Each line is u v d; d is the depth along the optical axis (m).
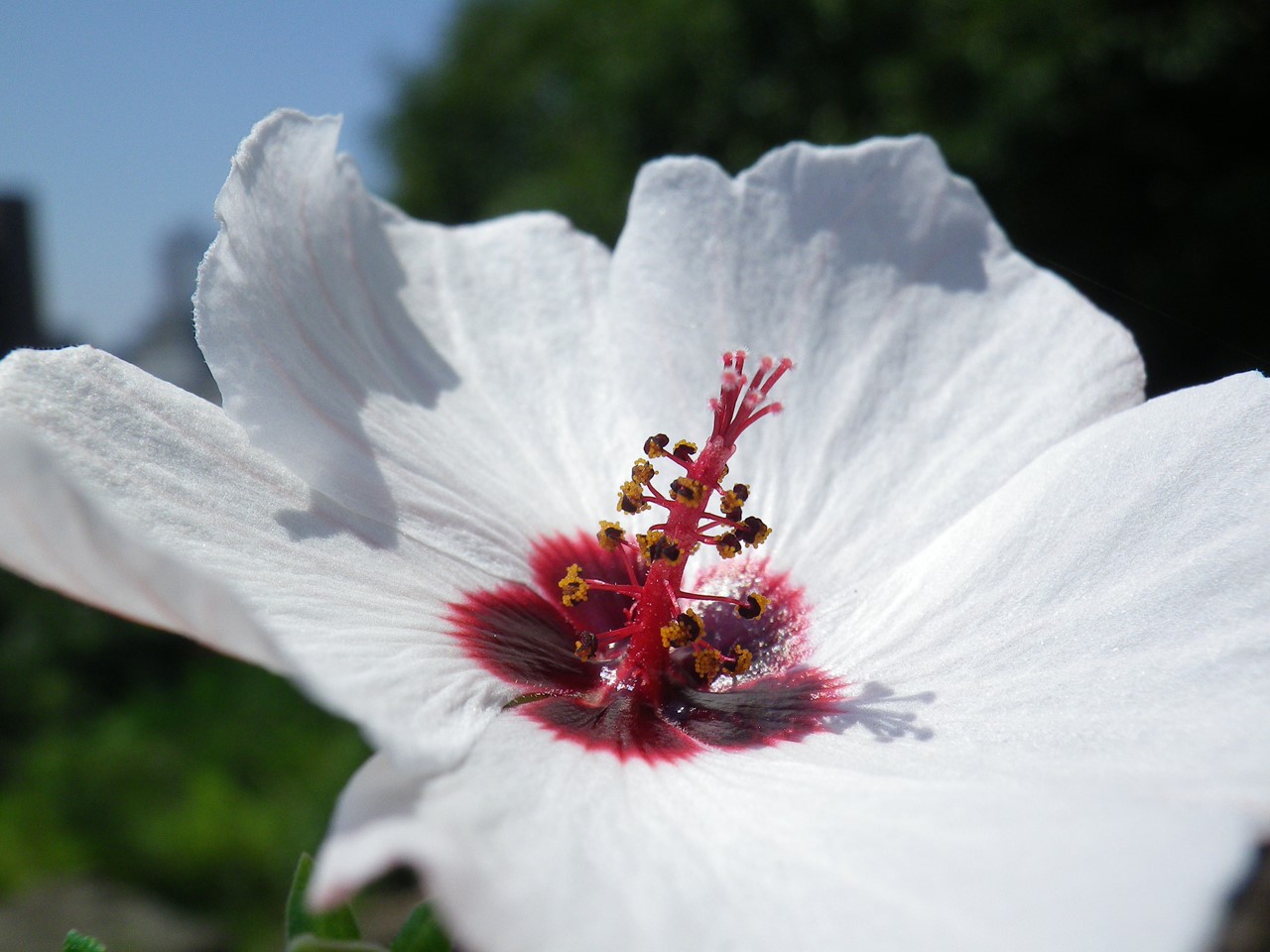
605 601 0.06
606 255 0.07
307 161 0.05
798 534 0.06
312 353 0.05
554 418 0.06
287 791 0.28
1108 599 0.05
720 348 0.06
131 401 0.05
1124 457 0.05
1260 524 0.05
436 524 0.05
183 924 0.24
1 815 0.26
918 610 0.05
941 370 0.06
